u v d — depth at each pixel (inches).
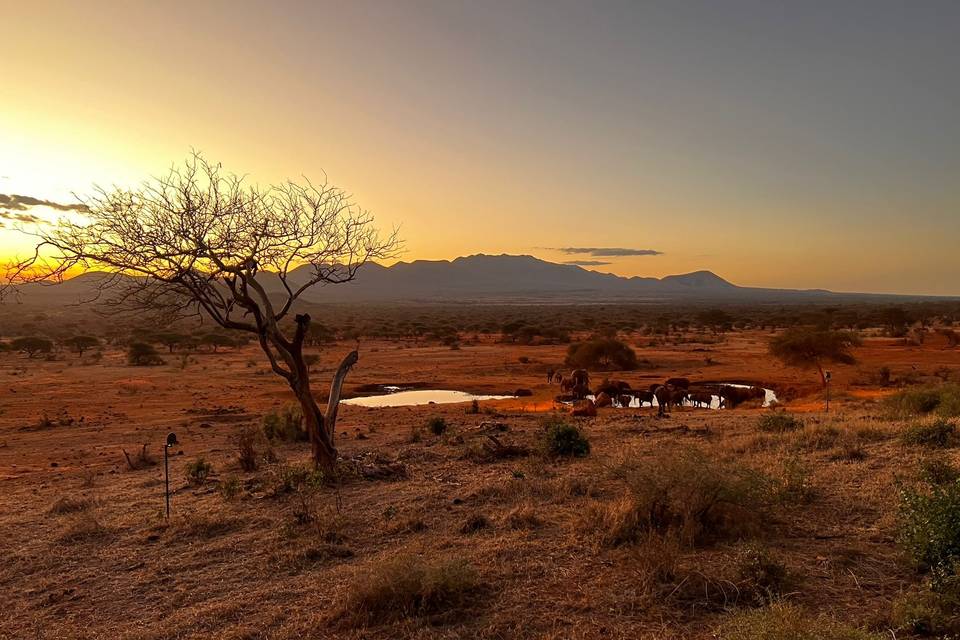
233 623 218.7
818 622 169.9
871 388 1403.8
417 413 1069.1
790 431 571.2
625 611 207.6
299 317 471.5
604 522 295.1
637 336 3442.4
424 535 312.3
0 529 373.4
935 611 186.5
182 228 419.8
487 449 542.0
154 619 230.4
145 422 976.3
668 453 327.6
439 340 3125.0
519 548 277.0
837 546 256.7
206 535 336.2
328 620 212.8
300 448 663.1
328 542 307.6
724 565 236.7
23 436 848.3
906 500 246.4
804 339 1451.8
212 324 3831.2
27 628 229.3
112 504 428.1
